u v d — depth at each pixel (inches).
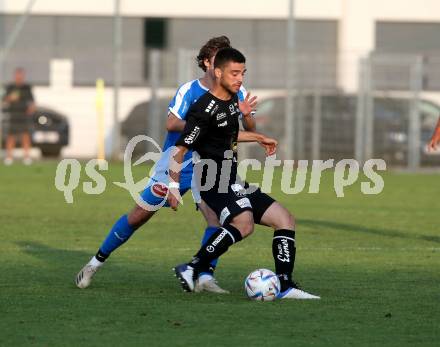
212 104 1045.8
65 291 1114.1
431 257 1413.6
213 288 1108.5
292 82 3253.0
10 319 959.0
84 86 3484.3
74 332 904.3
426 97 3299.7
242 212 1056.8
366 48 4077.3
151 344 859.4
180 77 3198.8
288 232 1066.1
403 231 1732.3
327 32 4126.5
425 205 2219.5
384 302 1053.8
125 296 1083.3
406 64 3198.8
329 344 863.1
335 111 3228.3
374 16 4087.1
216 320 956.0
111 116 3476.9
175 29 4148.6
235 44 4158.5
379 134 3221.0
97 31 4101.9
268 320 957.8
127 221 1121.4
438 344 866.8
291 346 855.1
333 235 1670.8
